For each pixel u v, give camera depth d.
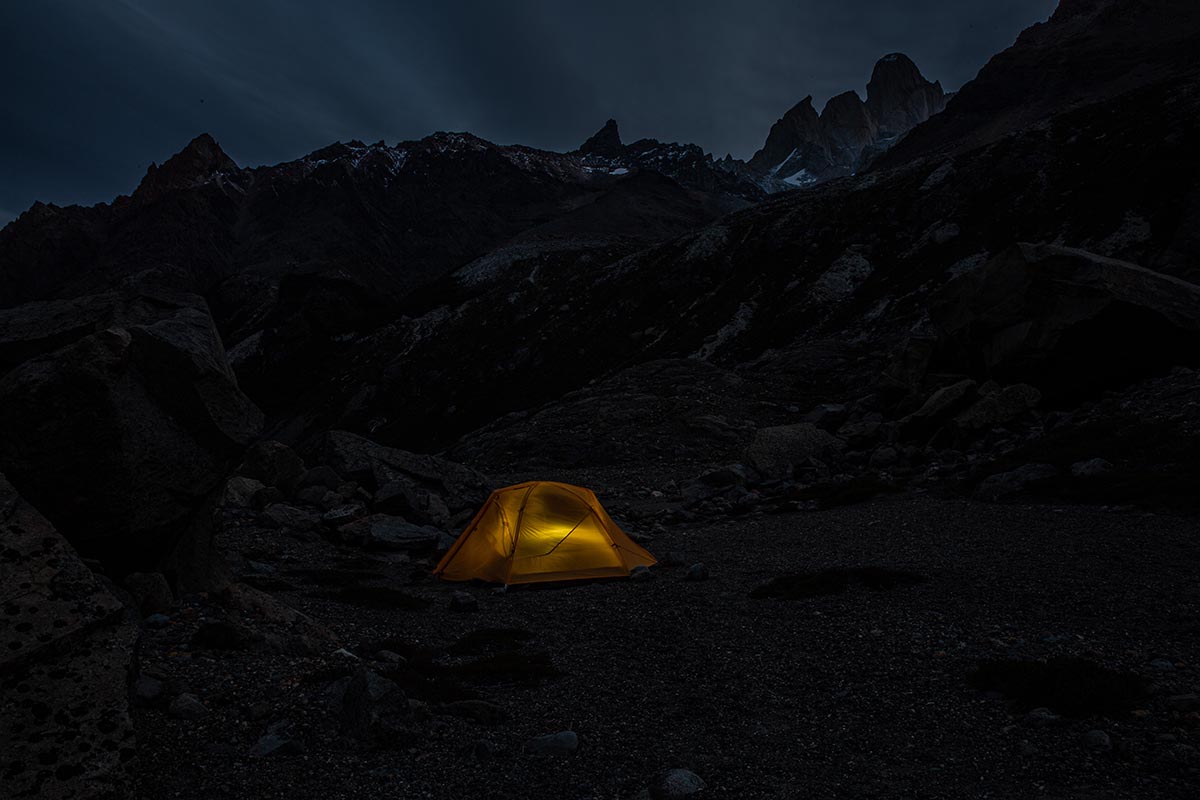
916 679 6.79
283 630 8.22
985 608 8.64
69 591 5.36
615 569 12.89
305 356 152.50
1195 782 4.50
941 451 23.88
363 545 15.75
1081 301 23.98
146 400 8.55
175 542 9.02
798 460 25.08
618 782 5.08
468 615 10.48
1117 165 77.75
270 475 18.94
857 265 89.75
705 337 89.94
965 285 30.16
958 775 4.92
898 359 33.56
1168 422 17.62
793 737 5.79
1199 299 23.59
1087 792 4.50
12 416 7.62
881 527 14.49
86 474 7.88
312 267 171.88
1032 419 23.84
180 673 6.55
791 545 14.07
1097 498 14.06
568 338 115.25
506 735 5.95
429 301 158.75
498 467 32.31
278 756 5.28
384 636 9.07
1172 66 178.62
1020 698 6.02
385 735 5.54
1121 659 6.67
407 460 21.20
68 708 4.64
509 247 182.88
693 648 8.41
